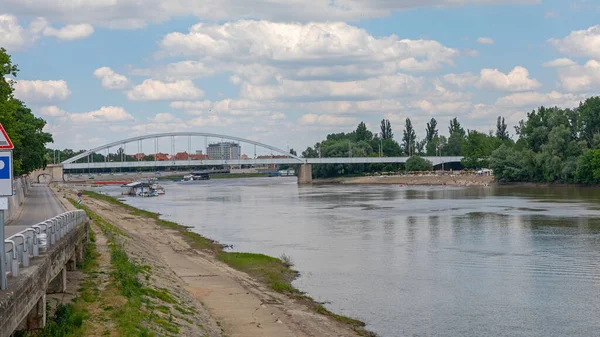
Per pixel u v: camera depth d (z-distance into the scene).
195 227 84.81
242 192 185.75
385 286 43.16
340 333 31.25
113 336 23.66
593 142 167.75
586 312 36.09
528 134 187.25
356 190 183.62
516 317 35.16
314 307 36.69
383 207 111.44
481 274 47.00
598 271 47.44
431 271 48.38
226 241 68.88
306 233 74.75
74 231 33.66
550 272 47.38
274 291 41.06
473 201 121.31
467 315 35.56
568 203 109.06
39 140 106.12
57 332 22.27
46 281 21.91
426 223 82.00
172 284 38.72
